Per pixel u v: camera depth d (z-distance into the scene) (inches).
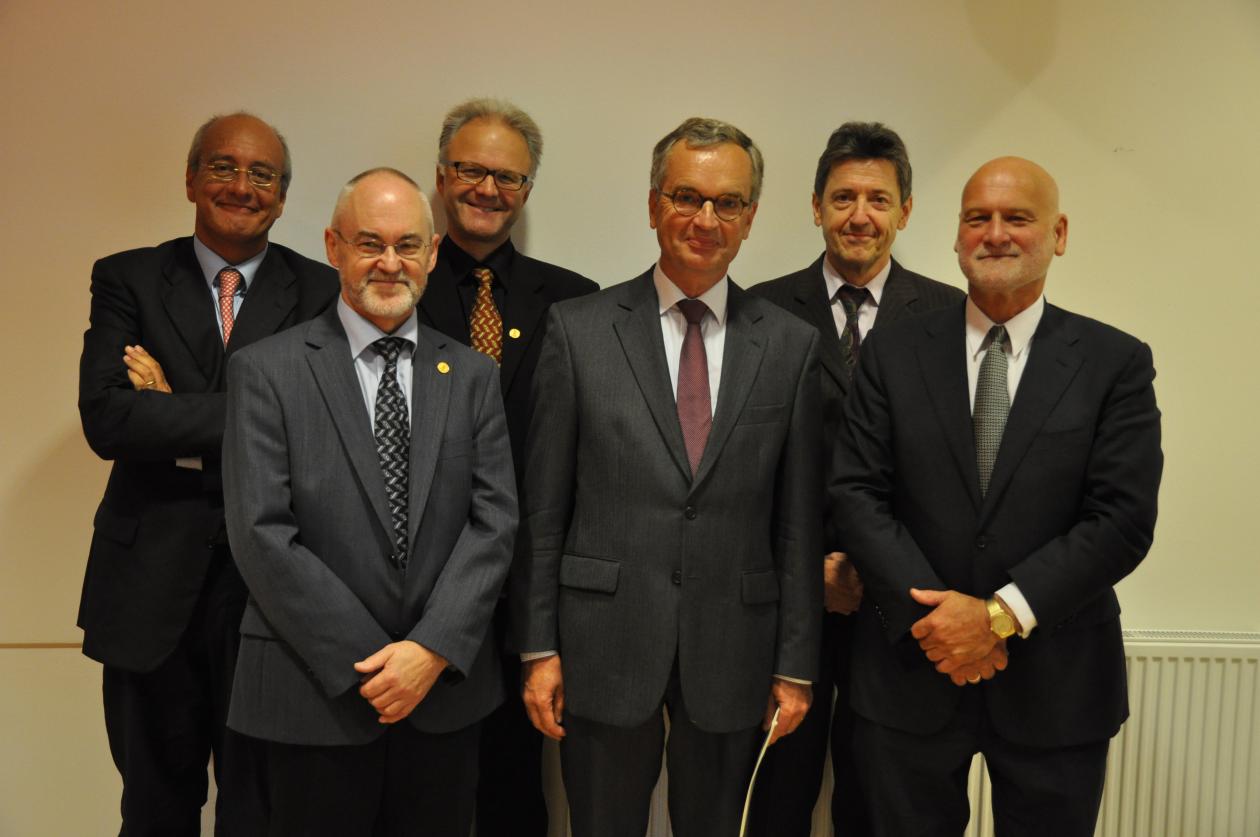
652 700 79.5
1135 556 76.7
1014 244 79.4
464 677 77.5
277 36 106.9
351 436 76.3
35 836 110.1
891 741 83.0
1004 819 83.0
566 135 110.2
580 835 83.5
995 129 112.0
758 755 90.5
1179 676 111.2
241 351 77.4
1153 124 112.4
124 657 86.7
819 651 82.7
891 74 111.3
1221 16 111.8
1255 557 116.0
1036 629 78.4
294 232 108.5
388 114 108.4
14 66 104.8
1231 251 113.7
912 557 79.4
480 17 108.4
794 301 98.3
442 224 109.8
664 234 81.4
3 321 106.5
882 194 94.7
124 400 84.8
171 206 107.4
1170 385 114.7
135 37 105.7
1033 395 79.4
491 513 79.0
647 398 80.4
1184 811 111.9
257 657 75.0
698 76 110.5
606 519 80.6
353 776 76.3
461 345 83.7
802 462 82.7
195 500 88.2
